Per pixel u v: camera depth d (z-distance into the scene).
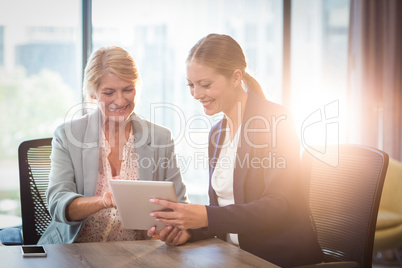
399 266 4.00
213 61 1.78
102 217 2.01
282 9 4.02
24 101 3.52
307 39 4.25
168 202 1.58
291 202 1.73
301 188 1.78
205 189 3.87
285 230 1.74
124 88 1.96
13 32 3.47
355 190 1.81
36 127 3.55
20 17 3.48
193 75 1.81
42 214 2.20
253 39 4.00
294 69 4.25
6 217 3.12
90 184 2.03
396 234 3.38
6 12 3.45
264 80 4.03
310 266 1.53
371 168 1.77
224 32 3.93
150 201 1.59
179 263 1.42
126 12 3.66
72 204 1.82
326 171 1.94
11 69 3.48
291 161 1.75
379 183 1.72
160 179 2.15
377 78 4.27
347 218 1.82
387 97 4.25
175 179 2.18
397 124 4.26
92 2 3.57
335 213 1.87
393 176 3.63
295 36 4.24
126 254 1.52
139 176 2.12
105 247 1.60
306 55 4.25
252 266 1.40
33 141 2.23
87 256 1.49
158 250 1.57
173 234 1.63
